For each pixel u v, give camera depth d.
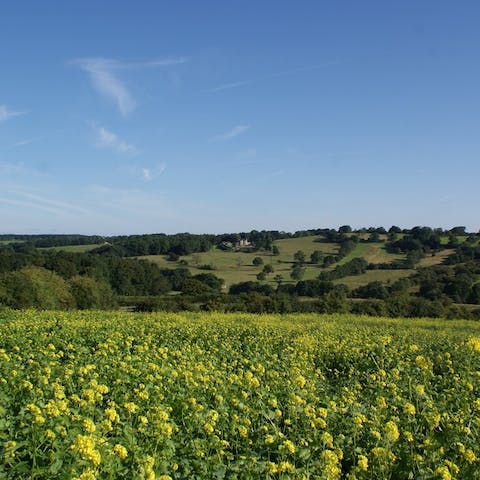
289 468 7.25
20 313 35.16
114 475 6.96
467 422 8.96
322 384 15.12
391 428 8.12
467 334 28.12
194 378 12.31
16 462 7.26
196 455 7.92
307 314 43.66
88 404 9.16
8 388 10.63
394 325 34.88
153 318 32.59
